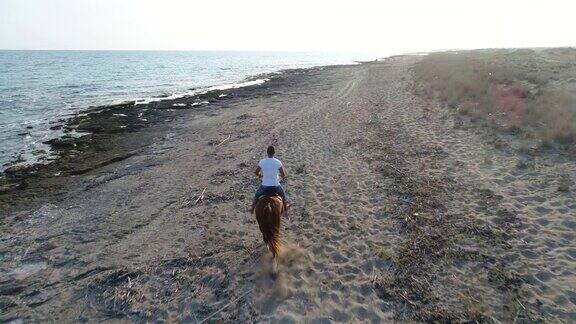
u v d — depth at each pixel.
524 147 11.65
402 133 15.30
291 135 17.14
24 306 6.88
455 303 6.04
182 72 71.88
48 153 17.50
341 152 13.94
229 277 7.14
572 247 7.02
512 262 6.85
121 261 8.10
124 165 15.33
